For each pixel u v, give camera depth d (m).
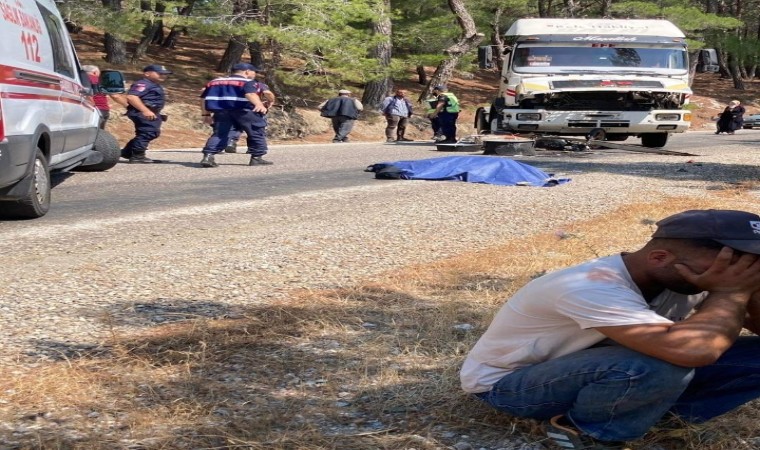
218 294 5.01
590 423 2.70
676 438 2.85
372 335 4.18
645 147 18.00
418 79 45.12
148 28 33.84
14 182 7.33
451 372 3.58
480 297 4.94
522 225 7.62
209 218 7.91
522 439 2.93
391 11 31.88
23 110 7.43
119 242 6.64
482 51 18.34
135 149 14.02
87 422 3.06
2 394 3.31
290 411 3.20
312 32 26.25
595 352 2.62
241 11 26.81
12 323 4.34
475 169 11.41
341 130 24.00
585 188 10.57
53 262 5.86
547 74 17.20
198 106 25.66
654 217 7.98
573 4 42.09
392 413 3.20
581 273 2.58
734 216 2.45
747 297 2.47
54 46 8.99
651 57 17.28
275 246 6.50
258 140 13.67
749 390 2.74
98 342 4.03
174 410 3.18
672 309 2.73
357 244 6.64
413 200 9.27
